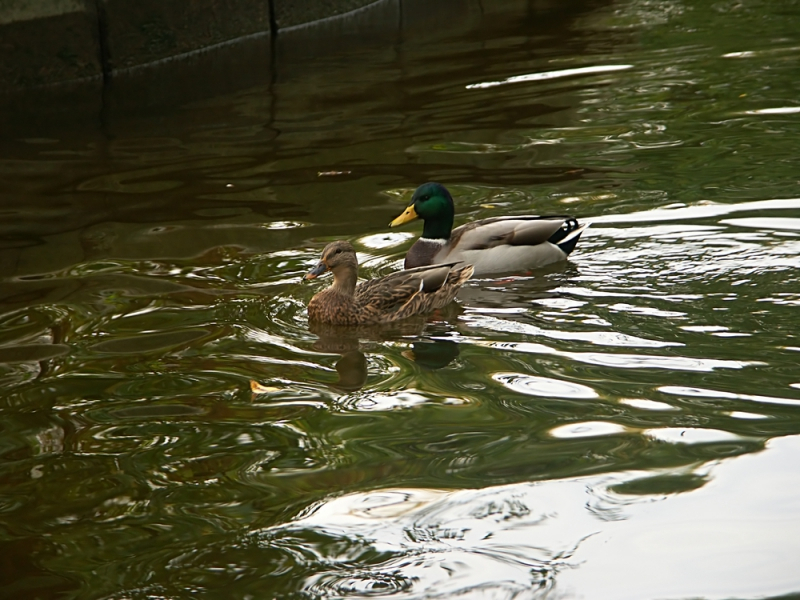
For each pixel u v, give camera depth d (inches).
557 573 210.5
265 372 309.1
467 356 313.1
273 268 390.3
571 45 751.7
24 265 402.9
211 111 617.0
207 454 262.7
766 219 398.6
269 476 251.0
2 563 220.7
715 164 473.1
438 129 559.8
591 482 241.0
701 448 253.0
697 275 355.9
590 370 296.8
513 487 241.0
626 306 336.8
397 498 238.7
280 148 540.7
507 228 381.4
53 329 344.2
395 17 871.7
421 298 346.0
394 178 486.0
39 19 671.8
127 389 300.5
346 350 323.9
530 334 324.2
